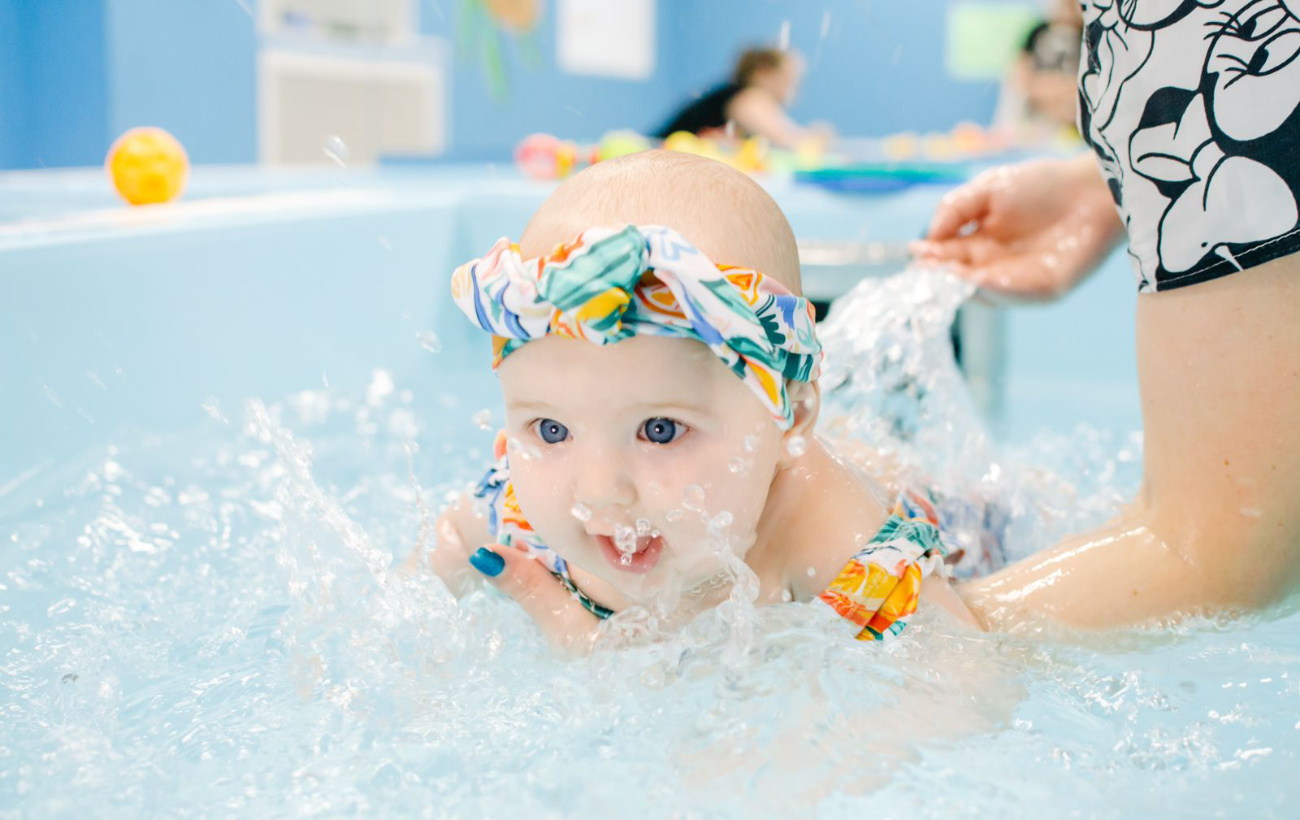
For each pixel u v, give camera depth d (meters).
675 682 0.88
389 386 2.12
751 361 0.88
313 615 0.99
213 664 0.96
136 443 1.59
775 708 0.83
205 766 0.80
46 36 4.20
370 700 0.89
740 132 4.73
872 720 0.82
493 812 0.73
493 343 0.93
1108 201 1.41
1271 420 0.86
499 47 5.98
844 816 0.72
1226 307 0.87
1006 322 2.14
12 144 4.14
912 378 1.46
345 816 0.73
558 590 1.05
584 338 0.84
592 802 0.74
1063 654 0.92
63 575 1.17
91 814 0.74
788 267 1.00
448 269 2.55
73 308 1.50
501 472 1.12
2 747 0.82
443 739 0.83
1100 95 0.95
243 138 4.64
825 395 1.45
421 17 5.40
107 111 4.20
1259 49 0.85
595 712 0.86
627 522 0.89
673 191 0.95
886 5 7.16
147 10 4.28
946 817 0.72
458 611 1.03
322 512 1.08
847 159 3.68
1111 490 1.49
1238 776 0.76
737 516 0.92
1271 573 0.90
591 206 0.94
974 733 0.81
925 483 1.27
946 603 0.99
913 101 7.20
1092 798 0.73
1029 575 0.99
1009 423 1.99
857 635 0.95
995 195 1.46
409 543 1.28
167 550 1.25
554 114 6.49
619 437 0.88
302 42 4.84
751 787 0.75
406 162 3.70
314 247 2.06
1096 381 2.37
